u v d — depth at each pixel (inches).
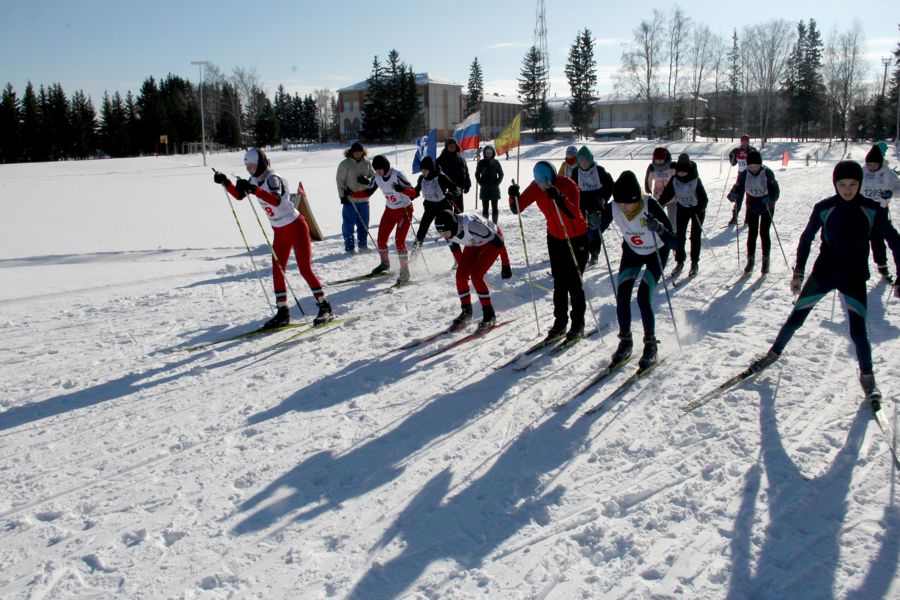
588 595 99.2
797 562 103.9
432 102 2933.1
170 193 872.9
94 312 277.4
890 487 121.7
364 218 391.2
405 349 215.6
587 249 209.0
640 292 183.6
